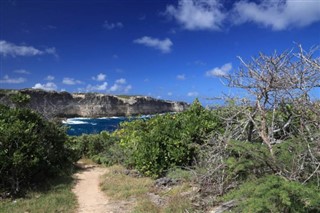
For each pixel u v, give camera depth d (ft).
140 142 43.39
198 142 38.63
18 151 35.22
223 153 27.09
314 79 22.94
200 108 44.73
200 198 26.94
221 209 23.56
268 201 18.42
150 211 27.43
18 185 35.06
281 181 19.17
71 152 50.78
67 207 30.76
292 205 18.62
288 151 22.25
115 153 54.60
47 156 40.96
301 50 22.95
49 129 44.65
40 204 31.32
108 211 29.50
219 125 38.86
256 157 22.12
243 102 26.30
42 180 39.73
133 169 46.26
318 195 18.42
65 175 44.16
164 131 40.68
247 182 21.67
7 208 30.22
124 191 34.71
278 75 23.58
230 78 25.08
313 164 21.42
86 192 36.63
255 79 24.25
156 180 36.94
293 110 25.50
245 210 18.60
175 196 28.89
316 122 23.20
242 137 27.37
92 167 53.72
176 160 38.34
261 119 24.84
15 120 39.86
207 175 26.73
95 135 67.31
